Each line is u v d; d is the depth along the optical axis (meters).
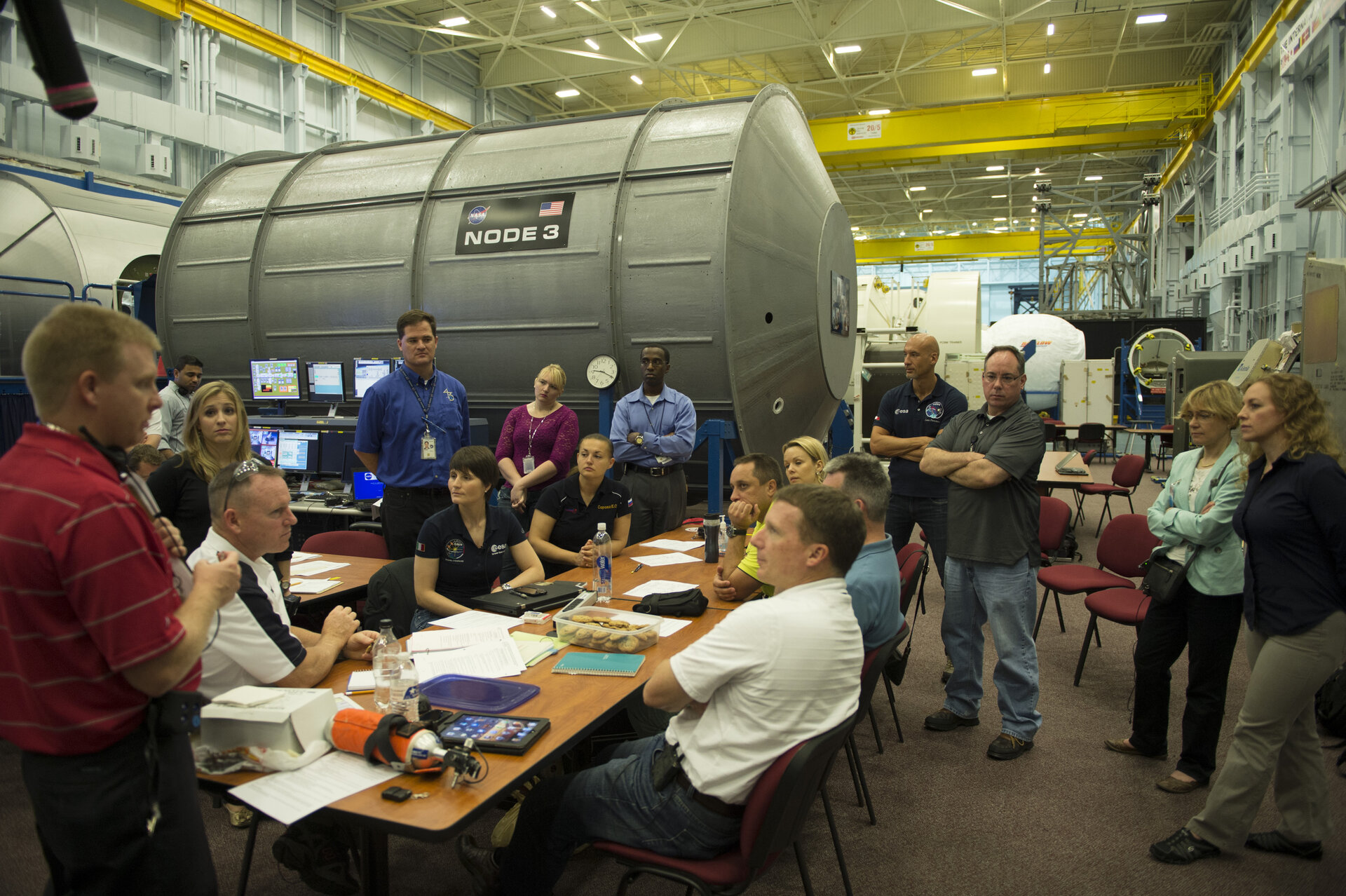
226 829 2.85
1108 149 17.56
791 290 5.74
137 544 1.31
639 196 5.62
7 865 2.60
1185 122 15.24
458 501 3.14
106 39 10.02
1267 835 2.68
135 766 1.37
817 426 6.52
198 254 7.24
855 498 2.55
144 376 1.38
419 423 4.15
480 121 16.70
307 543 4.27
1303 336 4.81
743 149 5.42
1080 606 5.77
